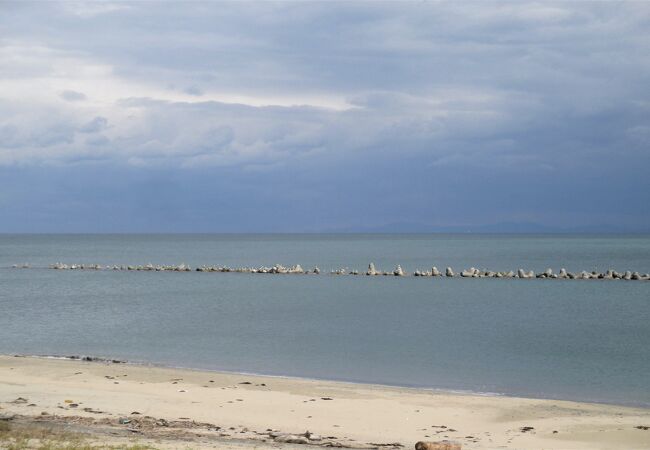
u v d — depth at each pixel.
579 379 36.28
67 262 157.12
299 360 41.28
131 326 55.94
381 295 79.75
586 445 24.48
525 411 29.47
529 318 60.09
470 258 170.88
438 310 65.88
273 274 113.56
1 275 112.94
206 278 106.12
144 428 24.84
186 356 42.53
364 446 23.45
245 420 27.08
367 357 42.22
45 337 50.25
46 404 28.58
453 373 37.69
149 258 176.38
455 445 22.11
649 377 36.69
